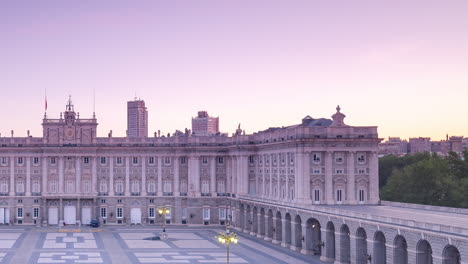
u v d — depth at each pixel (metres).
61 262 120.38
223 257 127.00
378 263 104.56
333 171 140.75
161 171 191.75
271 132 161.00
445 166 177.88
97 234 167.12
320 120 156.12
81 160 189.38
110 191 190.25
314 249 132.50
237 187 179.00
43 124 188.25
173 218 191.50
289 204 140.00
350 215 112.62
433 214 110.56
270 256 128.50
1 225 186.25
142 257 126.75
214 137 190.75
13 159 187.88
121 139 191.00
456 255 86.00
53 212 187.50
